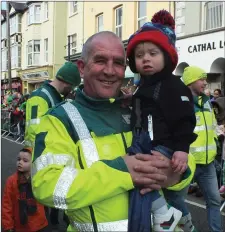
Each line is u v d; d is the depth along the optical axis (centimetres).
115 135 178
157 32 194
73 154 168
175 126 186
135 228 163
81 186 154
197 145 425
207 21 1333
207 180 430
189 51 1372
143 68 197
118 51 183
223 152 605
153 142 183
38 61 3203
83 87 193
